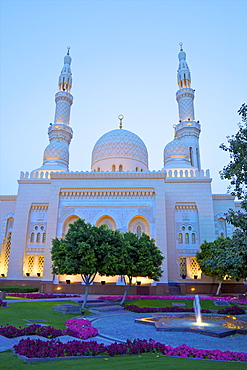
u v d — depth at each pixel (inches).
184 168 1737.2
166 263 1365.7
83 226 970.7
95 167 1911.9
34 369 310.5
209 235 1514.5
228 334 564.1
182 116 2070.6
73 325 615.8
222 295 1317.7
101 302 1042.1
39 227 1582.2
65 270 910.4
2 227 1707.7
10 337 476.7
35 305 866.8
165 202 1565.0
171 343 496.1
